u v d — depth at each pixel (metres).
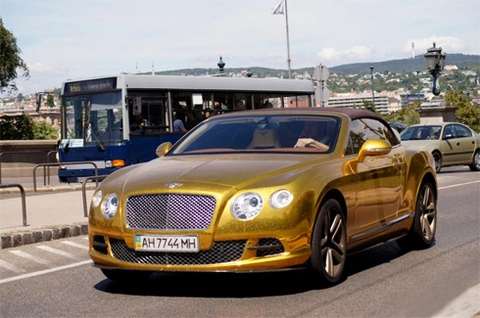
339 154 8.41
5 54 51.84
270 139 8.63
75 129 24.97
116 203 7.64
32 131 48.31
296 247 7.32
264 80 29.03
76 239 12.66
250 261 7.20
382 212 9.03
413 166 9.94
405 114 75.38
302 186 7.45
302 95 30.84
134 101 24.22
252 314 6.73
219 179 7.43
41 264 10.21
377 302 7.14
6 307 7.50
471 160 27.31
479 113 73.81
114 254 7.68
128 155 24.09
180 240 7.25
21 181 30.50
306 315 6.66
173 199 7.34
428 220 10.34
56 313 7.12
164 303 7.31
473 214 14.07
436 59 46.31
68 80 25.20
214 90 26.88
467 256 9.60
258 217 7.20
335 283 7.92
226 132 8.95
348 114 9.10
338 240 7.96
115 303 7.42
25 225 13.30
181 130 25.56
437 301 7.12
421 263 9.21
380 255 9.90
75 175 24.98
